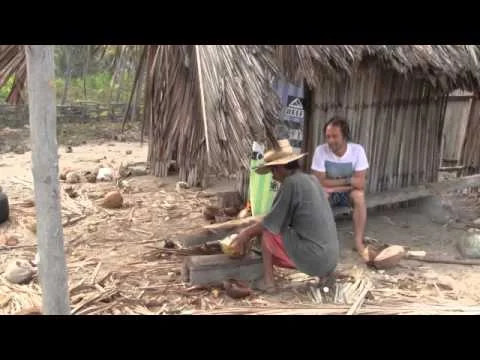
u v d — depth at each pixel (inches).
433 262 200.2
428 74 217.0
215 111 122.5
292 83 174.1
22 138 478.3
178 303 161.2
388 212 262.5
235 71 131.6
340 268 191.9
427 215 259.8
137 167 342.3
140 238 220.2
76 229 229.0
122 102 570.9
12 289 167.5
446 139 338.6
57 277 119.3
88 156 413.4
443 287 177.3
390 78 242.2
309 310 156.9
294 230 164.7
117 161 389.1
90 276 179.2
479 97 273.3
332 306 160.2
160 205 266.8
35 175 111.9
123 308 156.6
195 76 131.5
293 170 164.2
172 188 298.8
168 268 188.1
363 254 197.6
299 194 159.8
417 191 252.8
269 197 215.2
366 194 245.6
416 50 202.7
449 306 161.3
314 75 168.7
